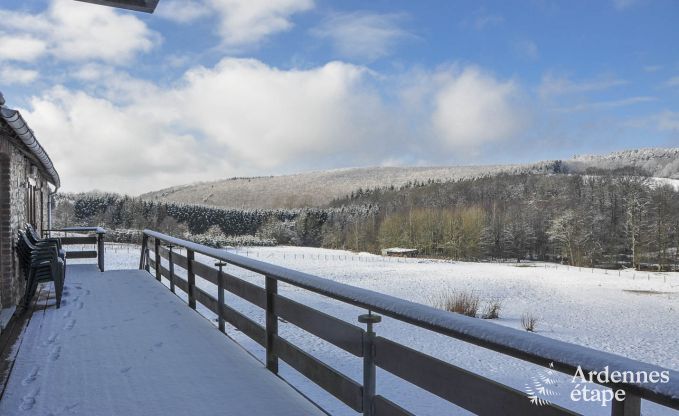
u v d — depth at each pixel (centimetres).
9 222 549
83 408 274
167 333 438
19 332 440
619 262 5506
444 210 7362
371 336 223
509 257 6581
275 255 5888
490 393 161
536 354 135
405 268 4459
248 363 354
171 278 657
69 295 624
